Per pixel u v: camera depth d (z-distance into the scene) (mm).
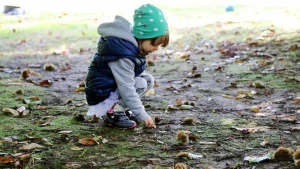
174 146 3143
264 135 3340
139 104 3414
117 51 3350
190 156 2896
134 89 3412
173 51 7555
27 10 12766
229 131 3461
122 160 2889
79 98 4641
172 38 8562
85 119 3840
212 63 6492
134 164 2828
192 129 3529
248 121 3723
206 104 4340
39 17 11359
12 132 3477
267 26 8469
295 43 7043
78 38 8781
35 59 7094
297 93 4629
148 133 3447
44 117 3887
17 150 3088
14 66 6516
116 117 3574
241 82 5281
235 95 4676
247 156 2891
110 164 2832
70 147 3148
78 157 2955
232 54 6941
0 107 4199
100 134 3432
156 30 3312
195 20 10094
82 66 6590
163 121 3768
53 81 5531
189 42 8172
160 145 3168
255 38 7754
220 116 3900
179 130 3508
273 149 3035
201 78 5609
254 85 5039
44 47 8016
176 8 12281
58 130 3535
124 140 3291
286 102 4305
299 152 2771
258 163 2781
